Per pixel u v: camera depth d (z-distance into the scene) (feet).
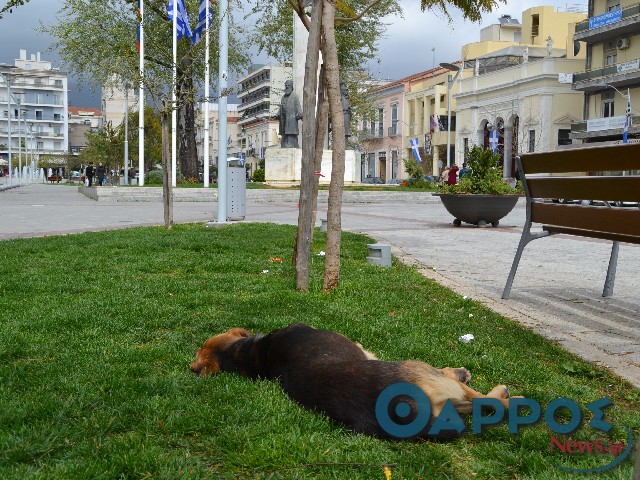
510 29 245.86
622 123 157.38
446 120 230.07
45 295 20.56
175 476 8.72
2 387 11.98
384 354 14.15
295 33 104.63
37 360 14.03
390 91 266.77
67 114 505.25
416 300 20.06
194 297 20.03
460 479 8.89
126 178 181.37
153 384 12.17
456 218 48.57
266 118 345.72
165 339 15.75
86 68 117.29
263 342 12.47
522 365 13.75
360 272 24.81
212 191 95.35
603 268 27.43
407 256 30.58
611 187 15.88
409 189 116.67
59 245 32.27
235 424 10.40
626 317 18.44
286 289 21.47
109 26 109.91
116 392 11.80
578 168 17.01
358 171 152.25
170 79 43.04
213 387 12.01
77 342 15.19
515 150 189.47
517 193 46.75
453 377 11.28
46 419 10.58
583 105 175.94
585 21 168.86
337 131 20.99
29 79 488.85
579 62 175.94
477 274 25.68
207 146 110.63
